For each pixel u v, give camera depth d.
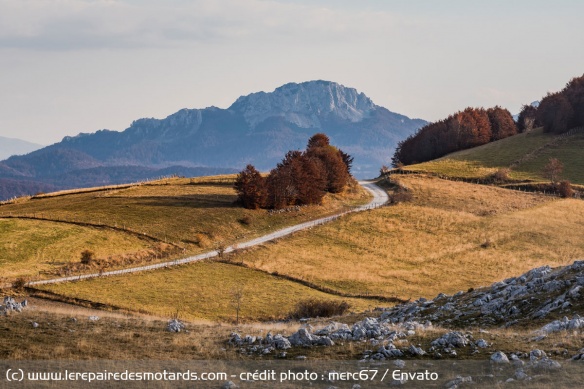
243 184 132.25
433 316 44.91
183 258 101.00
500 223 127.19
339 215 132.38
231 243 113.19
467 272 100.88
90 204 129.38
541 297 41.97
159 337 37.88
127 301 74.69
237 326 43.09
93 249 98.31
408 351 31.78
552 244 115.75
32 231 103.69
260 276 93.44
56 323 40.28
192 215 123.50
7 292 74.25
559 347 30.56
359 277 95.56
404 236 120.62
